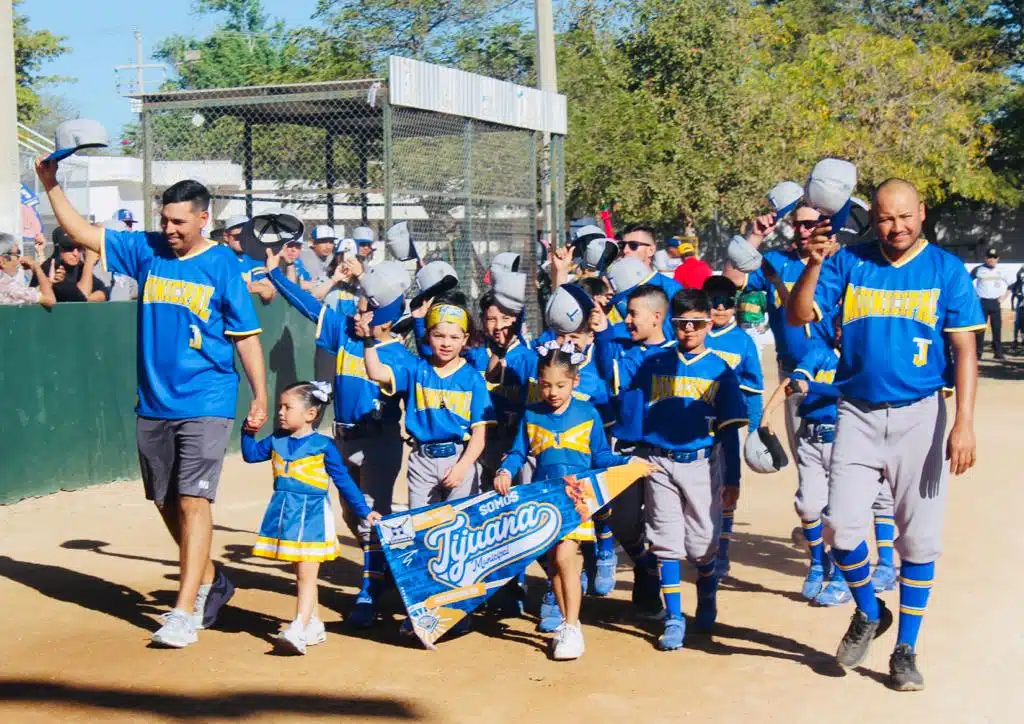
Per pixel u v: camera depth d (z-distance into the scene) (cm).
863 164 2841
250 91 1225
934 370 505
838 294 527
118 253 587
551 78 1625
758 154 2252
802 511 648
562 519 557
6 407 895
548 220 1560
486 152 1366
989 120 4059
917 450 508
